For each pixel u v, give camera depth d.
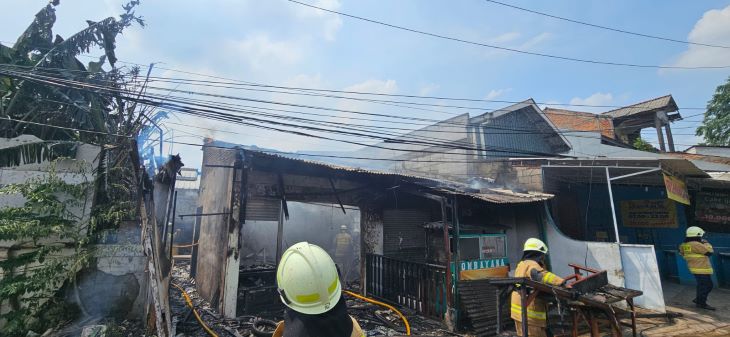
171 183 7.00
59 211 5.59
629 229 13.38
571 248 9.46
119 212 6.13
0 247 5.18
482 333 6.69
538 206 10.27
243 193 7.25
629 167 8.90
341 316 1.67
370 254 9.09
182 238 16.34
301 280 1.68
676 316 7.47
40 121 7.18
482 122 14.86
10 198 5.37
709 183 12.05
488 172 13.52
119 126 7.11
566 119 21.42
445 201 7.36
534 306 4.73
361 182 9.14
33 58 7.86
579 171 10.70
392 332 6.52
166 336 5.16
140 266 6.35
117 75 7.07
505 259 9.02
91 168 6.10
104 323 5.71
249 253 10.76
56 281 5.55
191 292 9.12
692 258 8.59
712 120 21.95
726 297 9.42
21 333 5.16
